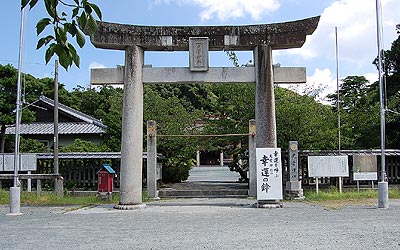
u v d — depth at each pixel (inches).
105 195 741.3
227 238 354.3
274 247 313.6
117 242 343.3
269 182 586.9
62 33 137.8
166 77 599.2
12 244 339.6
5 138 1155.3
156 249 313.3
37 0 125.9
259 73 592.4
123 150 593.3
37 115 1353.3
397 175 866.8
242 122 935.0
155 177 800.9
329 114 881.5
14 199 559.5
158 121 1050.1
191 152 1084.5
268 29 593.0
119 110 1173.7
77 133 1273.4
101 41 581.0
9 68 1039.0
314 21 578.2
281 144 843.4
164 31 597.0
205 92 1856.5
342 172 779.4
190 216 511.5
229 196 815.7
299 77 601.6
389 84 1170.0
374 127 1051.9
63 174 896.9
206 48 591.5
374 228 401.4
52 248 322.3
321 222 446.0
